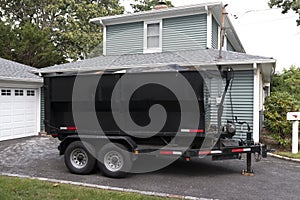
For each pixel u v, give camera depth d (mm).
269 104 9688
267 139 10789
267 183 5691
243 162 7617
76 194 4727
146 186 5453
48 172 6406
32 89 12648
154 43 12930
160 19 12641
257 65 9562
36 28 20734
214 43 12727
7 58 19031
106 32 13883
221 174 6387
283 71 21906
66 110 6574
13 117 11602
